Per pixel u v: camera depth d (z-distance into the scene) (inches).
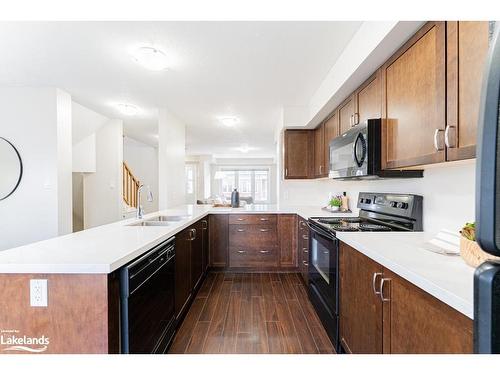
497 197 16.5
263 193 448.5
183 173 194.1
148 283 60.9
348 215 120.9
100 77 111.7
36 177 126.1
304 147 160.1
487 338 18.1
